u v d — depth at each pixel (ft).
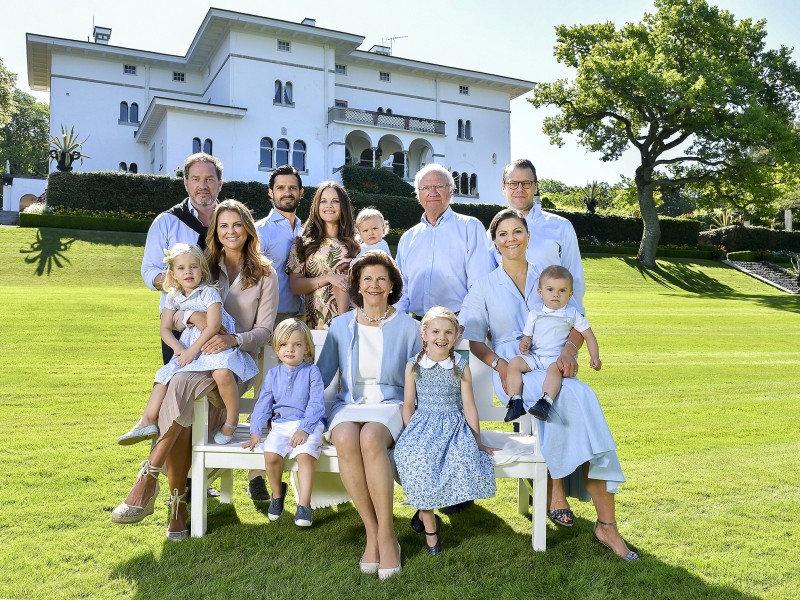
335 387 12.43
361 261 11.53
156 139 108.78
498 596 8.92
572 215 109.81
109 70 115.55
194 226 13.34
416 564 9.92
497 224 12.05
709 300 68.03
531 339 11.65
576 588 9.12
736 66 92.07
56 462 14.32
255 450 10.65
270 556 10.18
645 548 10.54
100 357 27.86
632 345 37.68
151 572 9.47
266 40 107.24
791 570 9.67
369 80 122.52
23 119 180.55
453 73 126.11
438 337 10.53
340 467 9.91
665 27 99.66
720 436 17.97
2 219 93.76
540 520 10.47
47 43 109.19
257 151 106.32
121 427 17.54
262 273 12.17
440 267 13.75
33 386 22.22
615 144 102.58
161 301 12.63
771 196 93.40
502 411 12.62
